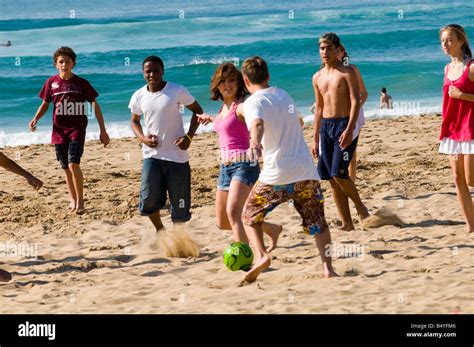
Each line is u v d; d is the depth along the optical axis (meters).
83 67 37.88
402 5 69.06
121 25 49.03
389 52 41.31
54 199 11.99
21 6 84.69
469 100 8.00
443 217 9.67
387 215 9.29
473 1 70.19
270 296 6.39
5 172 14.18
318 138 9.05
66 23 60.12
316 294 6.38
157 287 7.11
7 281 7.29
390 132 17.92
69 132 10.80
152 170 8.40
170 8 77.31
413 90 29.78
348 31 49.31
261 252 6.72
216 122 7.47
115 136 20.47
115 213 10.97
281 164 6.46
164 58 40.25
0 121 25.12
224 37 47.25
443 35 8.11
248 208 6.69
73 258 8.62
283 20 54.22
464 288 6.28
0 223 10.61
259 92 6.45
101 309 6.35
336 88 8.66
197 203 11.39
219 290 6.81
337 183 8.98
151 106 8.23
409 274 6.91
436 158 14.07
